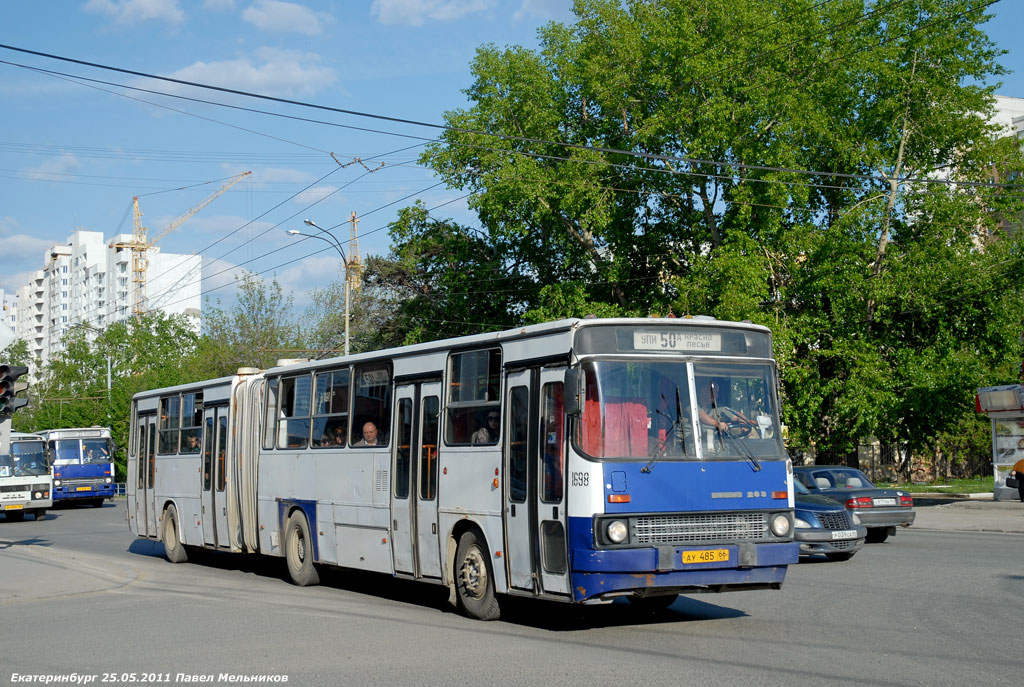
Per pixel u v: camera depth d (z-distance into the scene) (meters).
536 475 10.85
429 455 12.88
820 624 11.02
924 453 39.50
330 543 15.15
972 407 35.50
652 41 35.81
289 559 16.33
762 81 34.50
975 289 33.59
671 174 38.03
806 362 35.19
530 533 10.89
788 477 10.98
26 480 38.03
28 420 88.12
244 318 62.47
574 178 37.09
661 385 10.64
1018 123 70.00
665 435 10.49
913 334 36.28
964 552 18.72
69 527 33.69
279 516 16.70
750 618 11.58
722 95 34.81
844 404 33.44
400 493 13.41
